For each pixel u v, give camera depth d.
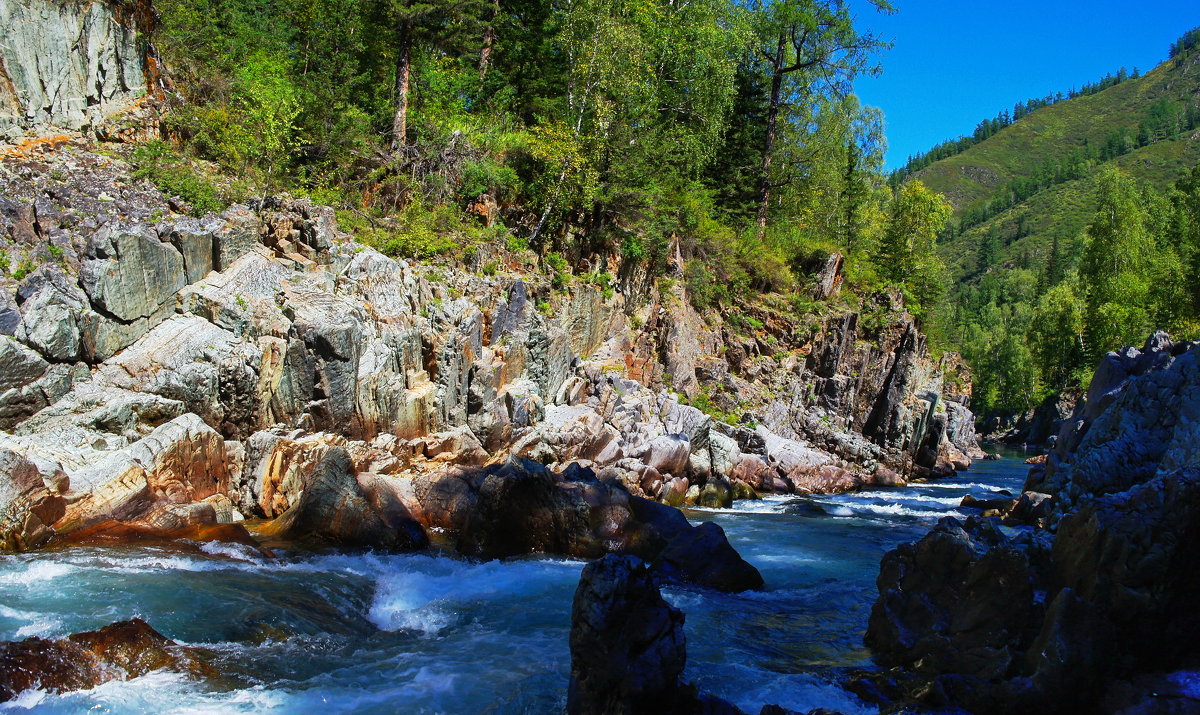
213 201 25.27
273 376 21.78
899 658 11.94
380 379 23.72
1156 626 9.77
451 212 33.22
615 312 37.50
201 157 28.38
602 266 38.22
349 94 34.81
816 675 11.74
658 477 28.92
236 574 14.77
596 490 19.98
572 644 9.55
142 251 20.69
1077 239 163.50
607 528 19.23
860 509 30.34
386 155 33.62
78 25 25.98
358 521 18.41
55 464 16.66
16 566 13.93
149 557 15.13
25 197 21.69
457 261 30.94
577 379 32.06
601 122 36.91
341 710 10.07
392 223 31.22
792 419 42.50
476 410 27.02
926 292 60.41
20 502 15.38
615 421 31.66
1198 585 9.79
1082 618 9.62
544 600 15.46
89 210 22.36
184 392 19.95
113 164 25.03
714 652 12.88
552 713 10.20
